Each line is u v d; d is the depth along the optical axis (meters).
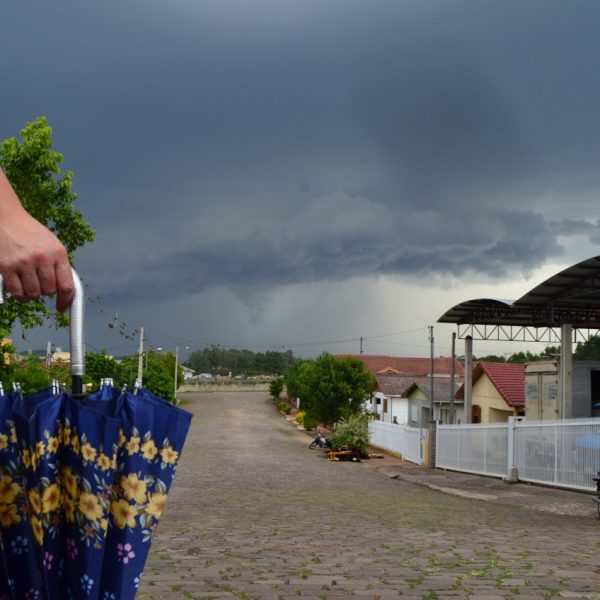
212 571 7.02
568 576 6.88
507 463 26.12
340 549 8.77
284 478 26.62
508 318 34.28
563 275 27.06
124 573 1.40
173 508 14.88
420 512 14.94
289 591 6.11
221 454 40.72
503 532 11.17
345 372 55.38
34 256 1.36
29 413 1.52
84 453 1.38
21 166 17.12
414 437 38.41
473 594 6.04
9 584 1.38
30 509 1.35
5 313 16.45
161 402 1.44
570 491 22.17
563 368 28.55
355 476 29.14
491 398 42.06
